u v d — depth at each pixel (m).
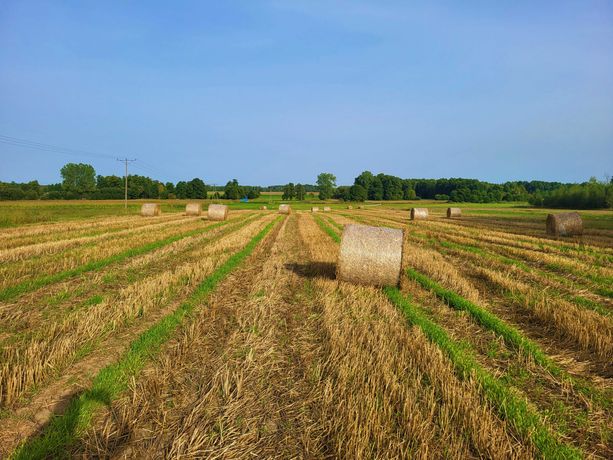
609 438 4.17
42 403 4.55
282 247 17.20
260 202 102.38
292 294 9.30
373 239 10.01
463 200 108.38
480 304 8.63
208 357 5.81
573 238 21.11
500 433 3.99
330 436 4.03
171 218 34.34
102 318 7.16
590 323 6.98
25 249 14.51
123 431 4.09
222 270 11.48
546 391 5.08
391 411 4.25
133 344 6.06
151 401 4.63
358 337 6.38
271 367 5.49
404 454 3.65
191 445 3.86
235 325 7.13
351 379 5.05
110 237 18.88
